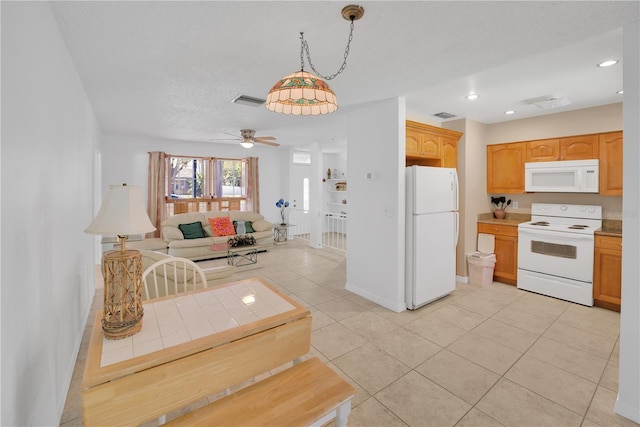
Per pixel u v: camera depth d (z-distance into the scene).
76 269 2.55
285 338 1.59
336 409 1.42
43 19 1.57
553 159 4.05
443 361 2.44
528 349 2.61
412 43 2.08
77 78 2.65
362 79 2.77
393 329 2.97
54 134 1.80
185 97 3.37
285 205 7.57
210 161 7.09
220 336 1.42
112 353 1.27
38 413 1.44
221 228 6.29
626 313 1.86
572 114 3.89
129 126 5.00
